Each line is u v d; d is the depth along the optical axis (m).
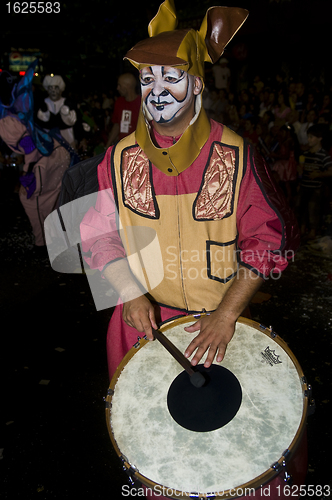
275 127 5.44
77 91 10.89
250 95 7.21
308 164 4.32
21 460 2.03
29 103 3.96
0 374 2.64
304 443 1.23
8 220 5.57
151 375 1.28
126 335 1.56
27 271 4.04
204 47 1.26
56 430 2.20
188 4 8.64
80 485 1.89
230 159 1.32
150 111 1.25
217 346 1.26
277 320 3.04
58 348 2.88
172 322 1.39
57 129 4.19
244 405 1.16
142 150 1.36
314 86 7.88
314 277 3.64
